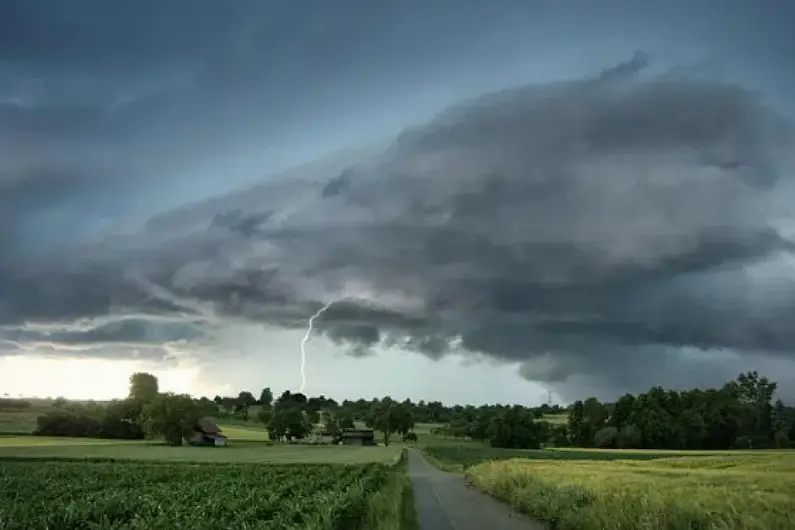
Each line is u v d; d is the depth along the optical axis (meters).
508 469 47.19
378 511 26.50
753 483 38.78
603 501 25.28
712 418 156.25
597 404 183.75
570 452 135.62
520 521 27.34
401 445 193.25
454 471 73.75
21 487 42.28
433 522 27.02
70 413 153.75
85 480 47.53
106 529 23.75
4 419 169.00
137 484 45.56
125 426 156.75
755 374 157.38
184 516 26.22
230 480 48.91
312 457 101.69
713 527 20.12
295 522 24.23
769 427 154.50
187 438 147.12
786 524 21.23
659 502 23.38
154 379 162.38
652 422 161.12
